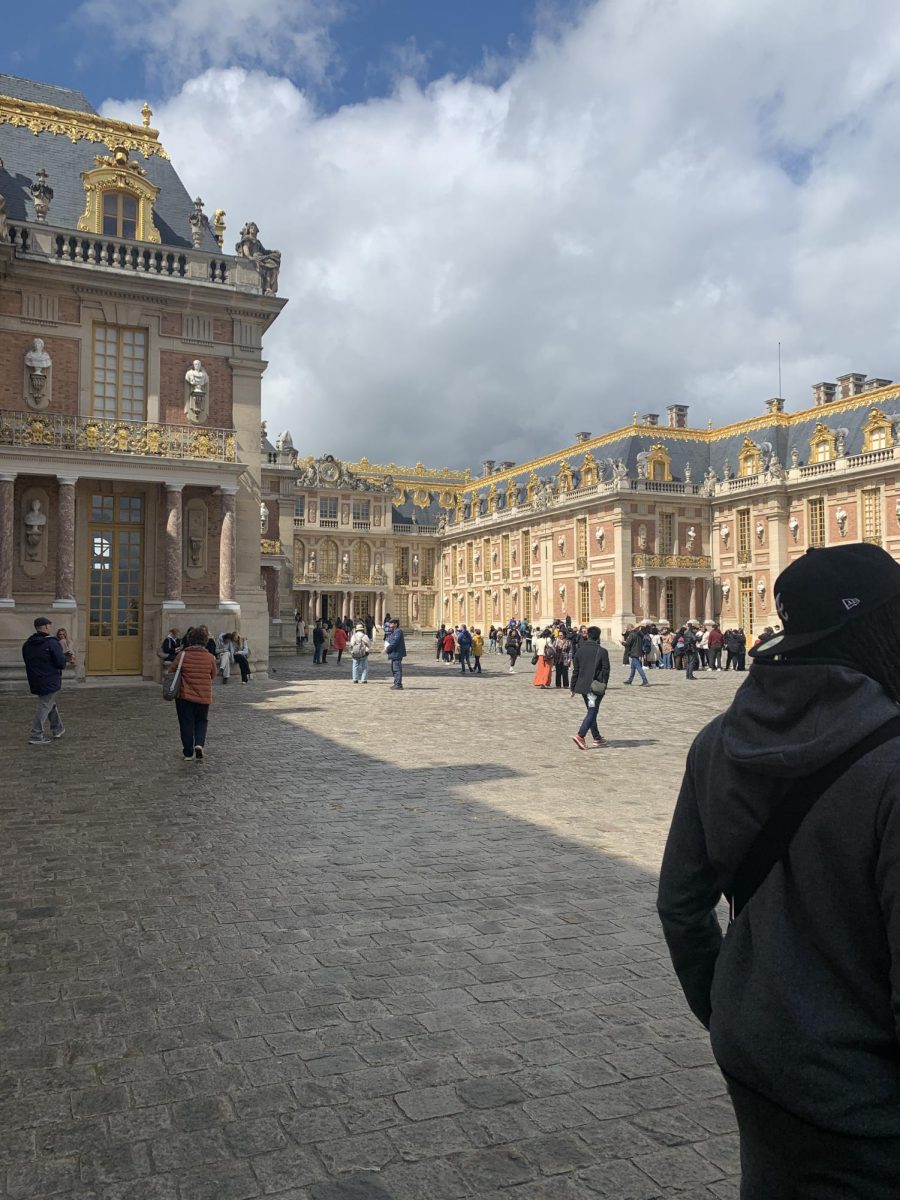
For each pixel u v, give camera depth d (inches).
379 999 195.3
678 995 198.5
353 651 1126.4
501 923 243.3
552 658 1113.4
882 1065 65.5
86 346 1027.3
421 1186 131.6
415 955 220.5
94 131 1145.4
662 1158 139.3
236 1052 171.6
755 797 71.2
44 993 198.2
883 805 63.3
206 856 306.3
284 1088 158.6
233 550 1055.0
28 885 274.1
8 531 952.9
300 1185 131.6
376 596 3503.9
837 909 66.6
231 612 1049.5
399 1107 152.7
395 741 588.4
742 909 74.6
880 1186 63.9
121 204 1077.1
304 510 3408.0
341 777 453.7
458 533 3464.6
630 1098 156.5
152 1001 194.2
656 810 385.1
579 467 2832.2
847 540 2159.2
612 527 2485.2
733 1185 132.7
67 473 976.3
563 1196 129.9
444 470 3932.1
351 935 233.9
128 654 1045.2
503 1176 134.3
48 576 997.2
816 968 68.2
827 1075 65.2
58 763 483.8
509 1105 153.7
